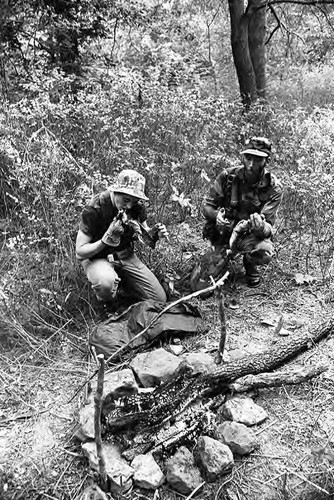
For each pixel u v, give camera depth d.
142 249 4.39
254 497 2.67
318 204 4.80
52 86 5.92
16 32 7.17
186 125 5.71
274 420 3.07
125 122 5.39
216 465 2.72
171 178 5.18
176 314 3.77
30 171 4.45
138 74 6.34
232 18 7.21
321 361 3.41
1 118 5.05
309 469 2.78
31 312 3.90
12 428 3.11
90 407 3.00
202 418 2.96
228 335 3.76
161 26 9.72
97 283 3.71
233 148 5.87
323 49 10.52
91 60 8.16
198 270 4.22
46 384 3.41
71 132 5.36
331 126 6.18
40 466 2.88
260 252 4.02
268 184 3.93
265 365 3.24
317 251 4.80
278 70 10.37
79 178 4.79
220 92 8.92
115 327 3.66
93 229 3.67
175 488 2.72
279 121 6.54
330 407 3.12
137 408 2.96
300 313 3.98
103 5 7.43
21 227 4.79
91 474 2.78
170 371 3.22
